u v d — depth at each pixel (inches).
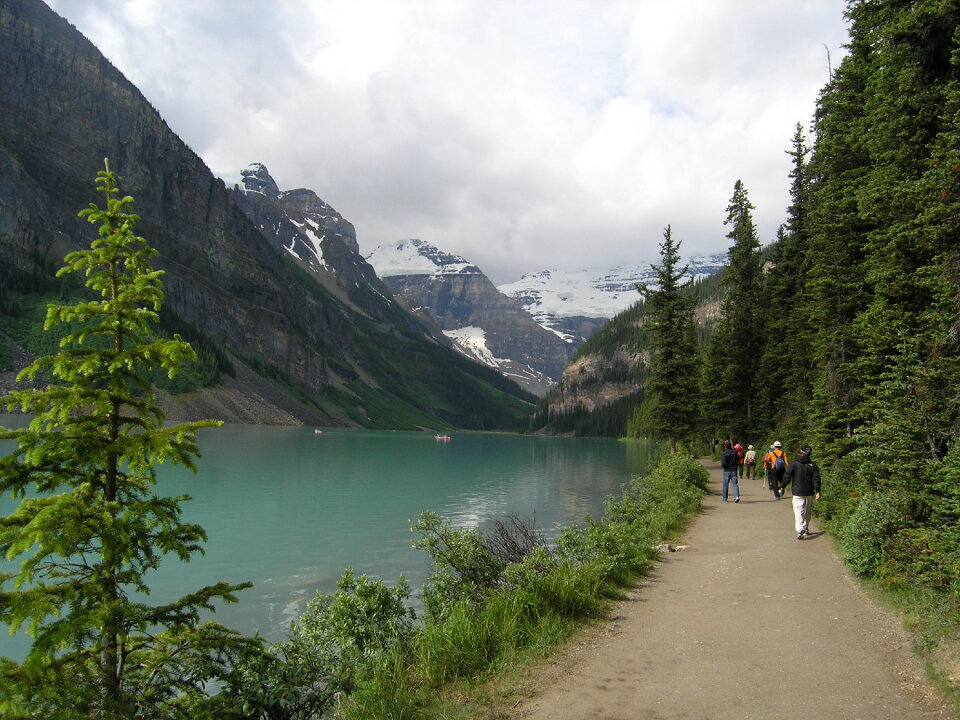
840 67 912.9
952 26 522.6
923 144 582.6
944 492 391.9
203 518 1170.6
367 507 1333.7
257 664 231.3
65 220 7263.8
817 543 556.1
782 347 1480.1
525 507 1355.8
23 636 537.0
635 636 323.0
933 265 492.1
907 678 249.9
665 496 898.7
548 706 239.9
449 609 353.7
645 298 1717.5
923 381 438.6
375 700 241.8
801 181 1423.5
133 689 206.2
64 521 189.8
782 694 241.4
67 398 199.0
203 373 6387.8
